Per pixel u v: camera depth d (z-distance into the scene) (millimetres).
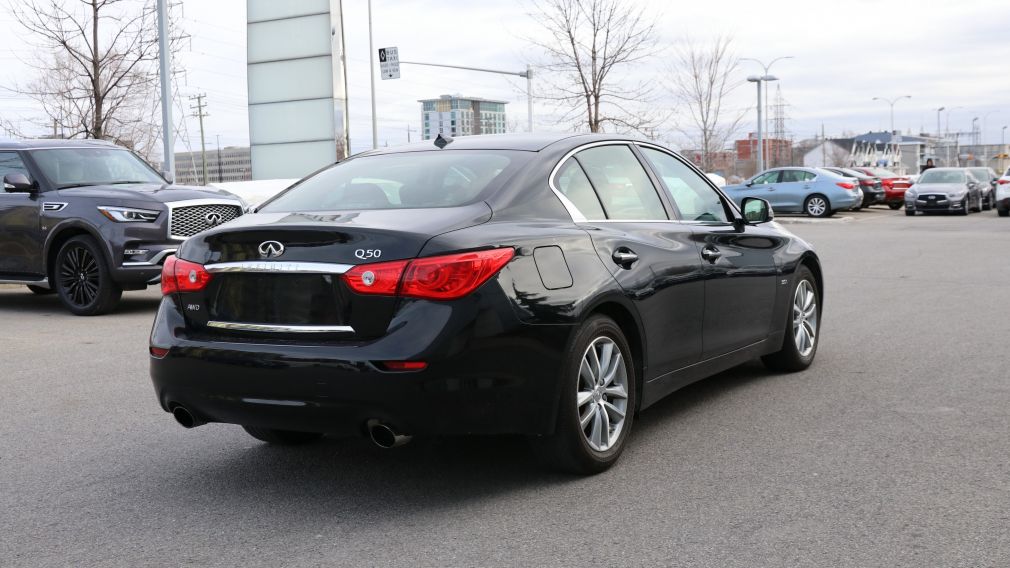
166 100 16297
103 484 4410
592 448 4297
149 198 9945
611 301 4367
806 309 6609
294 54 20906
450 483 4293
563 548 3482
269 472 4551
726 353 5535
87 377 6820
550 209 4379
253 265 3994
